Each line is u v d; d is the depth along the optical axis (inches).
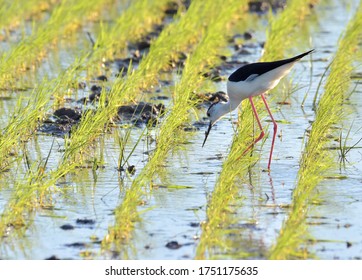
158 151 496.4
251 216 428.8
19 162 513.7
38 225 420.5
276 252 367.6
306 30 951.0
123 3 1148.5
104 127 590.6
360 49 828.0
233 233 406.0
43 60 805.9
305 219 420.5
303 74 754.2
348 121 601.6
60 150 541.0
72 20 940.6
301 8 1033.5
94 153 538.0
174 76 751.1
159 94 684.7
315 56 824.3
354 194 459.8
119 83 633.0
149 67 708.0
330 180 483.5
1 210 434.0
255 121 593.0
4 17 898.7
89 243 397.7
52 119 608.7
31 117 555.8
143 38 896.9
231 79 542.9
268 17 1051.3
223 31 892.0
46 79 714.2
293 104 657.0
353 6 1109.1
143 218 428.5
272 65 523.5
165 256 380.8
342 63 706.2
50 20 861.2
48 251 388.8
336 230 410.3
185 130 593.0
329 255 381.7
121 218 409.1
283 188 472.4
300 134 578.2
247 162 501.0
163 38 759.7
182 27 822.5
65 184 481.4
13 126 533.6
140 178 454.9
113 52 835.4
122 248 390.9
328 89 636.1
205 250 386.6
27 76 741.3
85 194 464.8
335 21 1007.0
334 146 545.0
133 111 622.8
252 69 532.7
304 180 455.8
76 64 690.2
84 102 652.7
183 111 562.9
